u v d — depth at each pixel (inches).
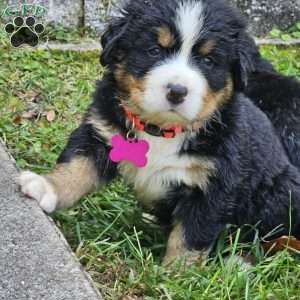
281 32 74.2
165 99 39.7
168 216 45.3
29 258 37.1
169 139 42.4
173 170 42.9
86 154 43.7
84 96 59.1
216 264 42.8
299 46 72.9
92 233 43.8
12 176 43.0
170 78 39.7
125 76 41.4
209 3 41.4
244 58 42.1
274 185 46.3
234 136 43.0
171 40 40.4
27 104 57.5
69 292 35.5
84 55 66.1
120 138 42.9
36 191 41.8
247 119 44.8
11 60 62.8
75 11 68.5
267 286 40.7
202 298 39.1
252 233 46.3
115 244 41.9
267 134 46.3
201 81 40.3
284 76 56.9
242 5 72.5
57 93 59.2
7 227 38.8
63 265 37.0
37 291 35.4
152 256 42.3
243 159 43.7
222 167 42.7
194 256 43.1
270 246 45.3
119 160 43.3
